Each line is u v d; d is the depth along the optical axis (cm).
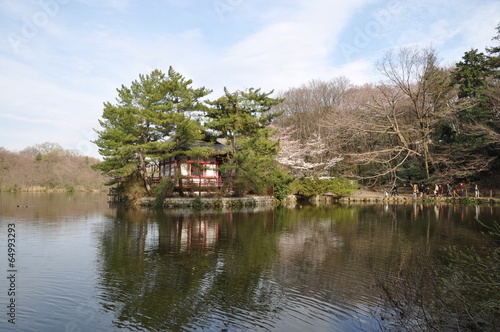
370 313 779
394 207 3422
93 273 1062
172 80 3203
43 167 6147
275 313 785
